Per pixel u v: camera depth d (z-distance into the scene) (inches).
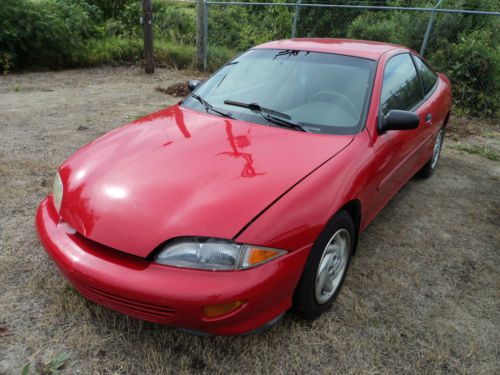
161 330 94.6
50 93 303.1
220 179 89.4
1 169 168.2
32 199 146.9
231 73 138.7
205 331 80.9
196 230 78.9
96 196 88.4
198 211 81.7
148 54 383.9
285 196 86.1
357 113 116.6
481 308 109.2
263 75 131.9
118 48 427.5
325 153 101.8
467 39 325.1
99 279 79.8
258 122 115.8
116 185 89.5
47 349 88.5
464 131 271.0
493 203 170.2
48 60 389.1
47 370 83.2
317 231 87.2
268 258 80.0
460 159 221.5
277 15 523.5
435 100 168.6
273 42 150.3
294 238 83.4
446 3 367.6
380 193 122.7
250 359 89.0
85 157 104.0
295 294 91.3
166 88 336.2
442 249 135.3
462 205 167.0
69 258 84.0
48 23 372.8
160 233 79.5
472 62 310.2
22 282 107.2
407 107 142.6
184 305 76.0
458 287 117.0
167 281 76.8
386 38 434.0
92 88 325.7
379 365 89.7
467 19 360.2
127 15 513.7
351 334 97.4
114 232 81.7
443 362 91.6
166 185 88.0
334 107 117.6
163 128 114.7
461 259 130.4
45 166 173.9
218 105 125.9
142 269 78.7
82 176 95.7
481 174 201.0
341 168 99.3
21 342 89.7
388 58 137.5
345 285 114.4
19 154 185.0
